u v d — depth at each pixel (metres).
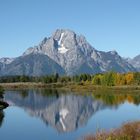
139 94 165.00
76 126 63.03
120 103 115.19
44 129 58.34
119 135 28.38
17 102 120.62
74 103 118.94
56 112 90.75
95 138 30.59
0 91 106.19
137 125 31.45
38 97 148.00
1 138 49.19
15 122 67.25
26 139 48.44
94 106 106.81
